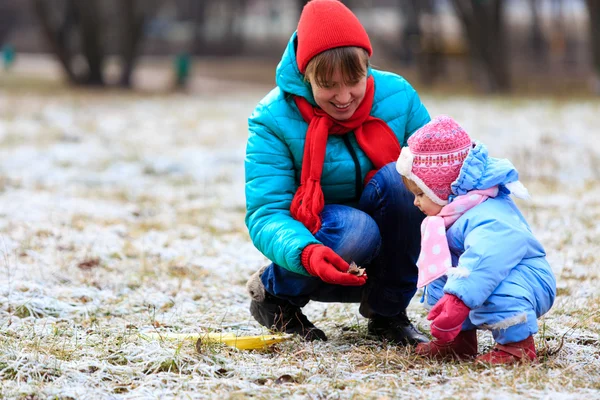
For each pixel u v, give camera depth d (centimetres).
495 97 4422
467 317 685
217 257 1166
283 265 707
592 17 4506
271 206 733
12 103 3812
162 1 6450
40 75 7062
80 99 4225
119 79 5700
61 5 6462
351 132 752
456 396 606
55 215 1398
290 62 733
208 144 2456
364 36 702
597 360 709
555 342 766
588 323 823
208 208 1530
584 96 4588
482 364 677
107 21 6406
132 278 1049
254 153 746
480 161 671
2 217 1365
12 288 957
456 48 5850
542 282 677
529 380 636
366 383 648
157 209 1521
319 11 695
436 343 716
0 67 8444
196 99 4584
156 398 627
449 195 684
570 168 1883
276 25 12912
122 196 1633
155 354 718
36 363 692
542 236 1234
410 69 7025
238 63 9669
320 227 724
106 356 722
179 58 5781
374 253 736
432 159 673
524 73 7250
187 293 989
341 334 818
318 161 724
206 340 750
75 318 884
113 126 2931
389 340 787
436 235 676
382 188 731
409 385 641
